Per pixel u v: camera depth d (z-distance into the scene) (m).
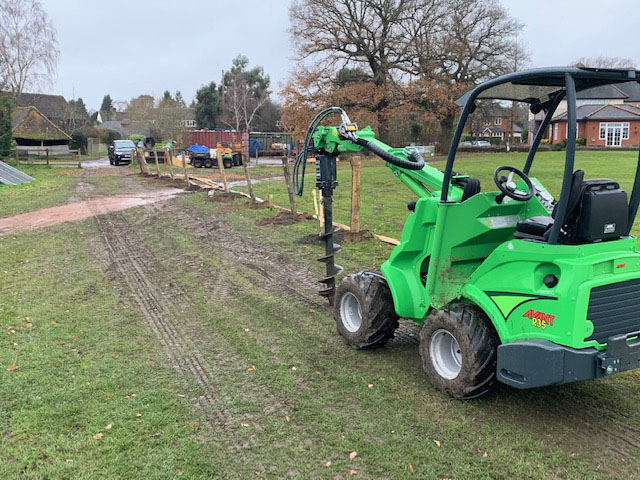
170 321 7.12
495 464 3.92
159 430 4.45
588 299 3.94
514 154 42.69
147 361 5.84
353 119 41.62
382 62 42.72
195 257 10.66
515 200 4.75
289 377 5.39
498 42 44.91
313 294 8.16
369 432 4.37
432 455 4.04
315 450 4.15
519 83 4.60
